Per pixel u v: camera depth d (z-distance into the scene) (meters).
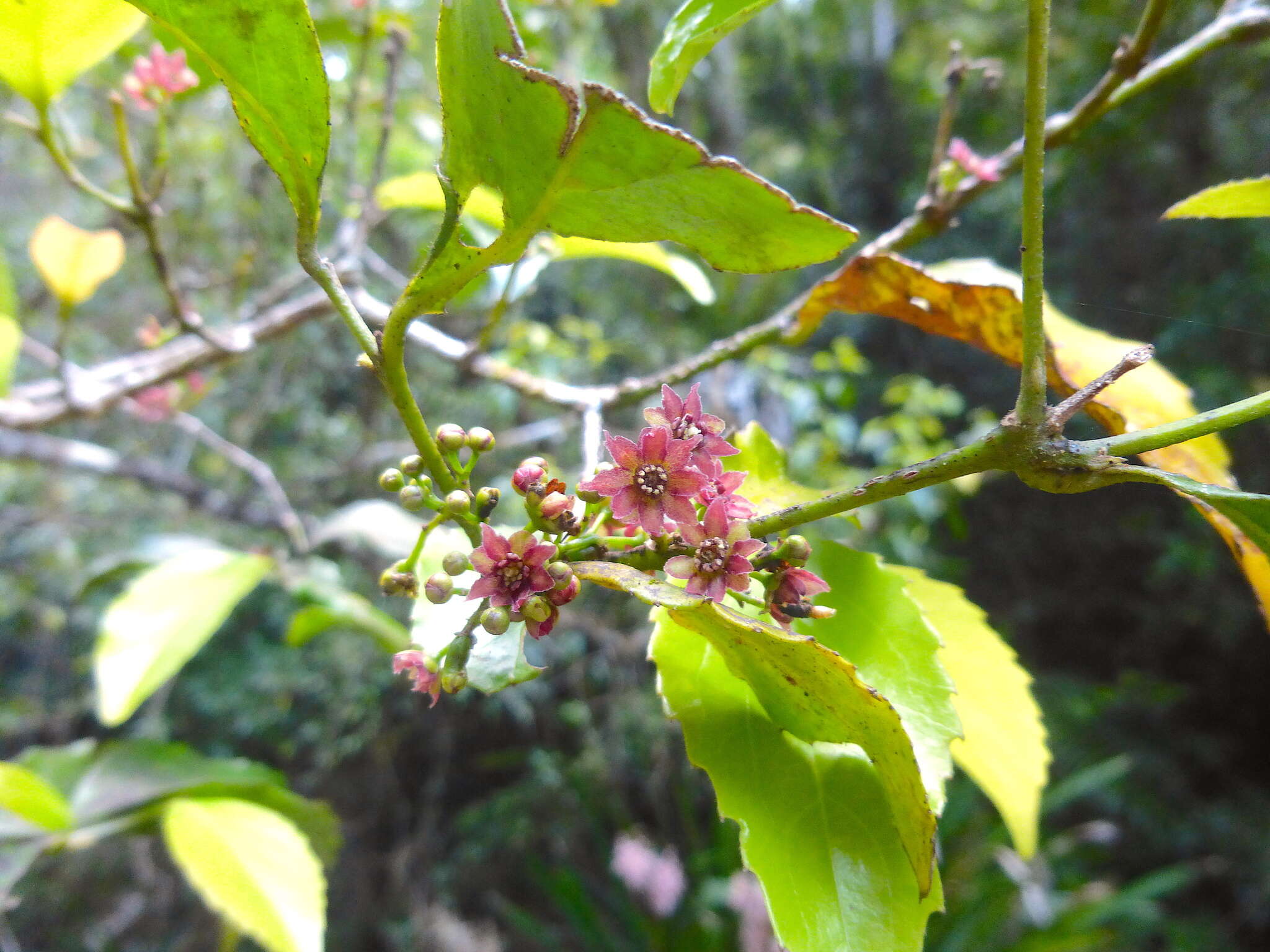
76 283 0.23
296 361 0.70
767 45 1.11
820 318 0.17
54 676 0.89
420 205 0.21
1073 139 0.18
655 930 0.66
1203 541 0.94
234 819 0.21
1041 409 0.08
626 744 0.73
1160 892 0.65
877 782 0.10
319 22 0.28
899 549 0.56
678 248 0.53
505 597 0.09
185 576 0.24
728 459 0.14
